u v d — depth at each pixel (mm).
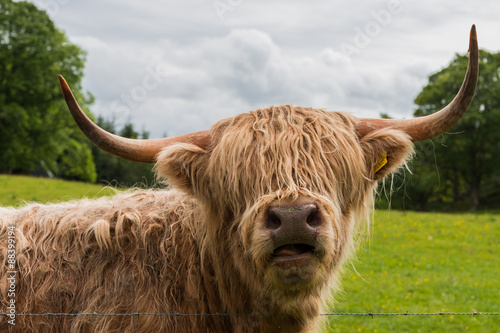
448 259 14469
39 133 43156
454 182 57250
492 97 53250
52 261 3590
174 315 3410
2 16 40938
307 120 3359
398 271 12820
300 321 3455
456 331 8336
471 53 3072
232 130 3328
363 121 3570
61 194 24141
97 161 47750
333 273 3504
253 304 3420
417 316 9031
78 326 3385
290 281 2914
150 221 3686
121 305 3412
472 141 53031
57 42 43000
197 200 3428
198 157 3383
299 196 2930
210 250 3457
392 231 19109
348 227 3455
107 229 3553
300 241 2816
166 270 3516
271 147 3154
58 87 42438
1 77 42094
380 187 3947
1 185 25766
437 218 22844
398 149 3426
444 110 3355
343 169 3260
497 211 50969
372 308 9586
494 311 9438
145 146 3436
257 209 2967
